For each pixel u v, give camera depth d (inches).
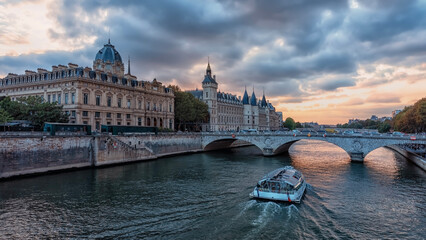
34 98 2546.8
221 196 1331.2
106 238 876.6
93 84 2910.9
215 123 5777.6
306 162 2513.5
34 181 1673.2
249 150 3885.3
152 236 890.1
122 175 1872.5
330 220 1037.2
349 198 1314.0
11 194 1373.0
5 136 1695.4
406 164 2372.0
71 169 2058.3
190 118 4608.8
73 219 1036.5
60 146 1998.0
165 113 4099.4
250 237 882.8
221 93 6491.1
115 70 3912.4
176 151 3196.4
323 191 1439.5
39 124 2402.8
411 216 1087.0
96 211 1124.5
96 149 2203.5
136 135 2682.1
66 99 2839.6
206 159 2787.9
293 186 1238.9
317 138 2706.7
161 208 1159.6
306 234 911.0
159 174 1905.8
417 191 1440.7
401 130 4751.5
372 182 1644.9
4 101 2689.5
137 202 1242.6
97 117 2955.2
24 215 1077.8
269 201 1243.2
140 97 3585.1
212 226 968.3
